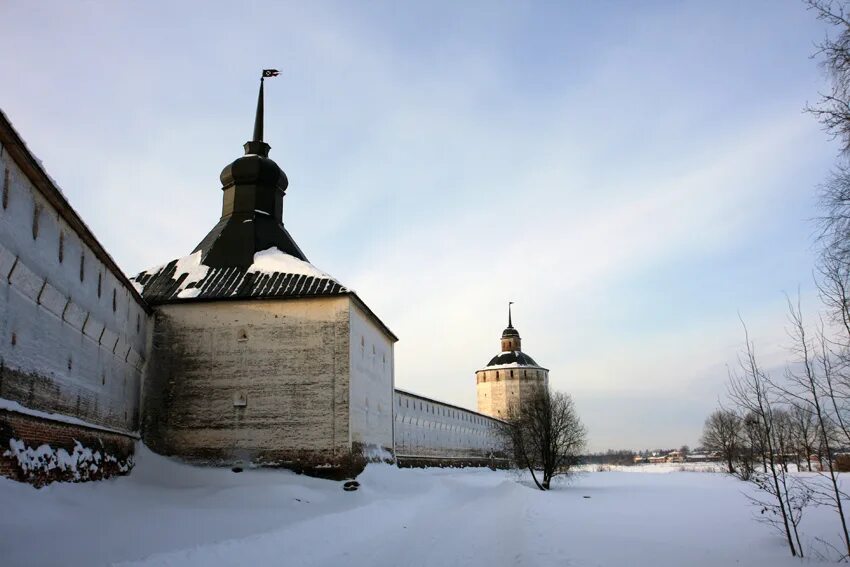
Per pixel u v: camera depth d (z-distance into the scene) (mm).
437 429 60719
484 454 74688
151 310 27938
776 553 14719
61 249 17562
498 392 90688
